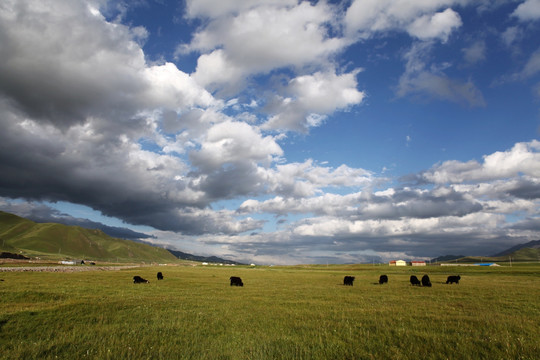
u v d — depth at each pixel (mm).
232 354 11711
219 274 79688
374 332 15070
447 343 12883
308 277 69750
